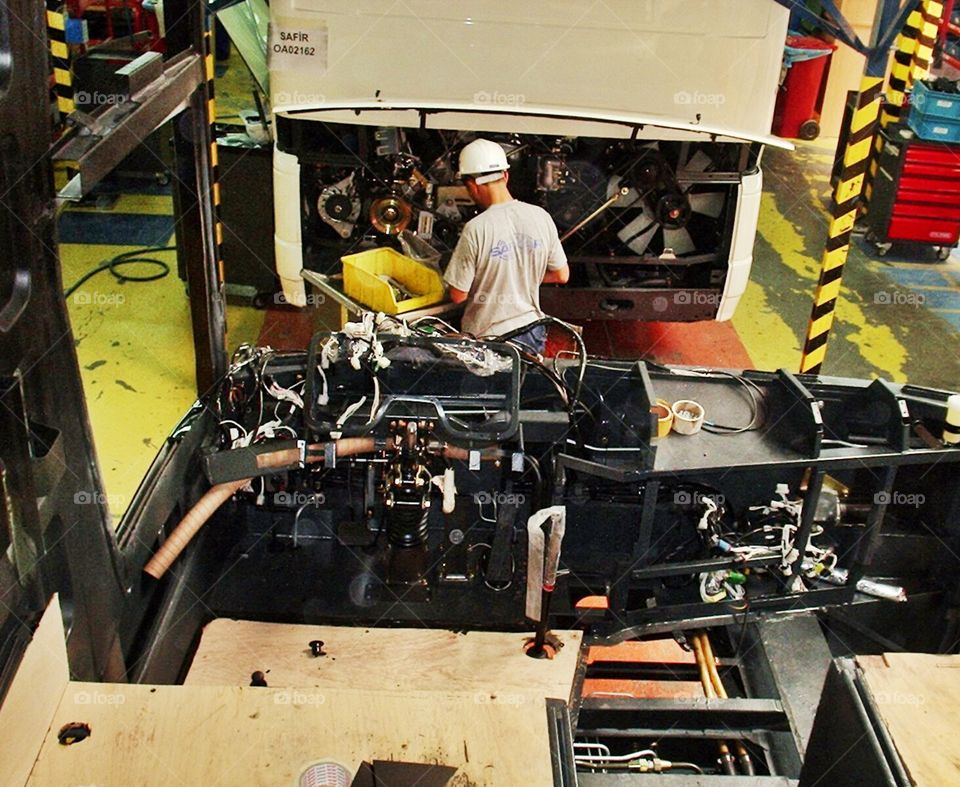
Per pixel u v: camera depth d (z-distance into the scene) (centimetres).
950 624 343
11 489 183
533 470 326
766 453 313
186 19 303
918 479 355
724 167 521
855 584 339
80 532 223
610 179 526
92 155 200
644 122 474
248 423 322
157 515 285
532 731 189
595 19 464
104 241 680
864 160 488
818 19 466
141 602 278
